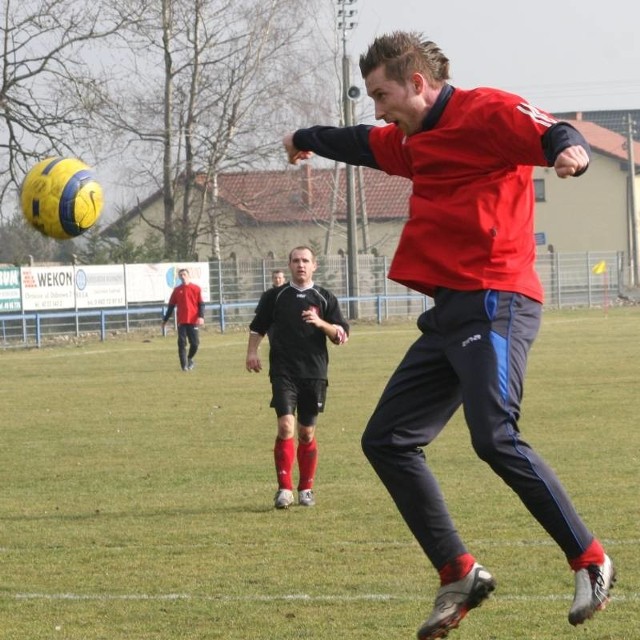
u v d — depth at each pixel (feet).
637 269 400.26
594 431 90.99
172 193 301.43
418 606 42.47
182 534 56.65
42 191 44.55
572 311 321.73
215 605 43.29
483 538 53.16
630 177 402.52
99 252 280.31
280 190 339.57
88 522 60.18
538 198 465.47
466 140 29.53
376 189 442.91
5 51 255.91
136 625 40.83
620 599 42.27
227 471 76.69
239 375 152.05
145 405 118.01
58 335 236.84
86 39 259.39
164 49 292.40
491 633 38.65
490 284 29.60
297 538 54.95
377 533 55.57
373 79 30.42
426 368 30.40
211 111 301.43
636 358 161.89
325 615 41.52
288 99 303.68
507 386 28.99
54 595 45.27
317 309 64.69
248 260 284.00
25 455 85.10
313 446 63.87
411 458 30.60
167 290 259.80
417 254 30.55
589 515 57.36
